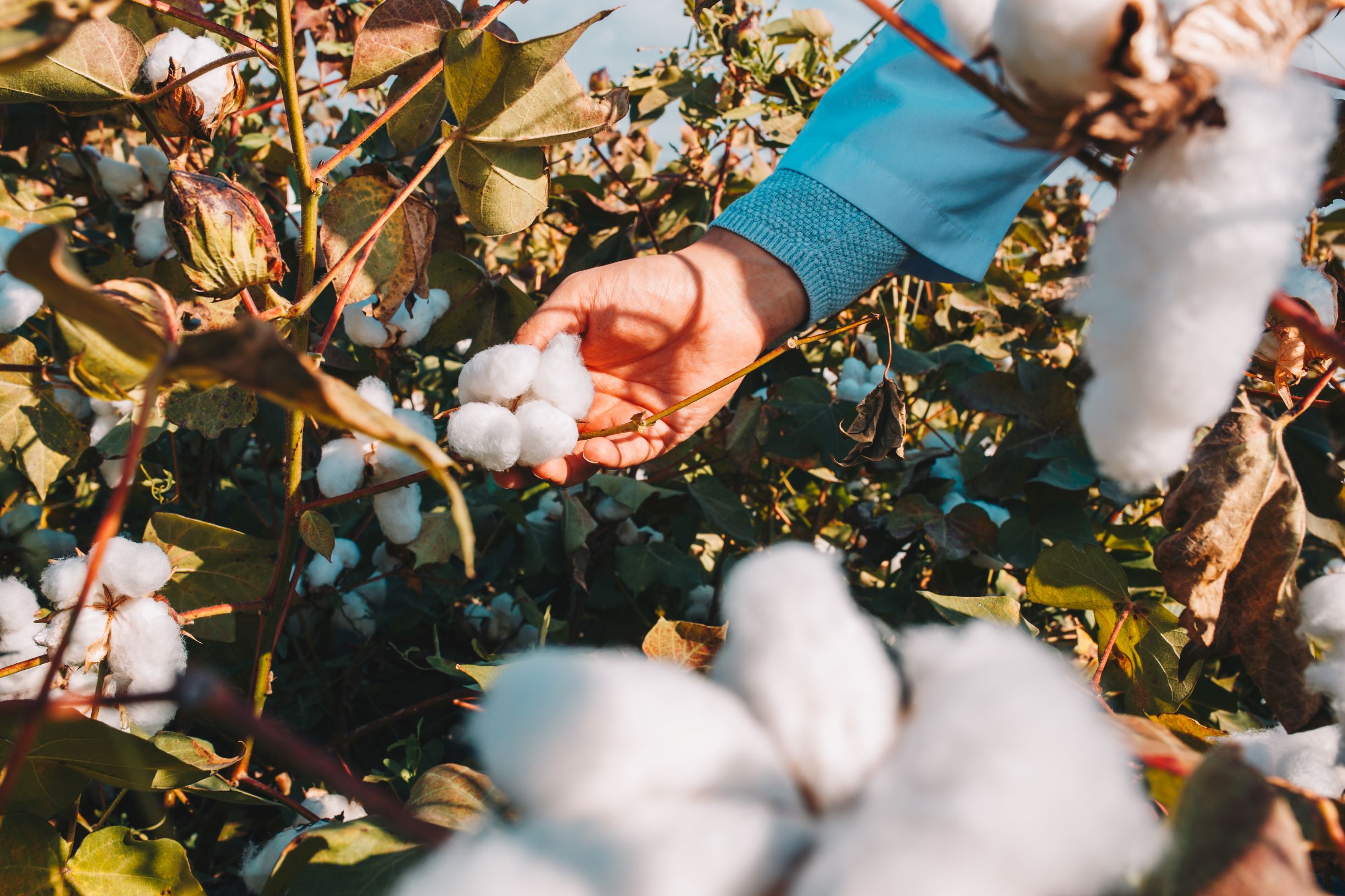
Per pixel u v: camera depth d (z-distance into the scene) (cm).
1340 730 96
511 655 156
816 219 170
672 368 174
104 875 118
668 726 32
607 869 29
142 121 151
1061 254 340
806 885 28
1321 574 208
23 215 218
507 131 142
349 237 137
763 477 267
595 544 226
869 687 36
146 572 126
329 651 214
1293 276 110
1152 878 53
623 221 270
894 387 164
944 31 166
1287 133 45
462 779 105
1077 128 45
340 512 230
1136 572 214
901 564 243
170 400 134
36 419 160
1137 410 48
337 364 192
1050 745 30
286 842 141
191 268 117
